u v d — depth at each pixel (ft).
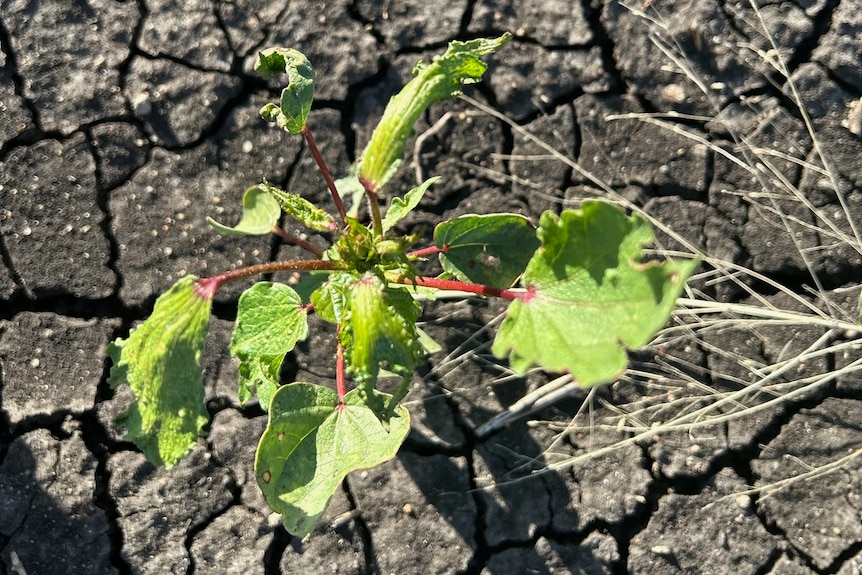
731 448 1.36
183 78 1.47
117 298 1.41
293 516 1.17
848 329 1.37
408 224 1.44
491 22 1.49
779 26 1.46
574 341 1.11
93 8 1.48
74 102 1.45
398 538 1.34
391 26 1.49
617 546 1.34
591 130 1.46
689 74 1.44
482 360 1.39
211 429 1.37
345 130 1.47
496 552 1.34
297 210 1.22
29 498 1.34
